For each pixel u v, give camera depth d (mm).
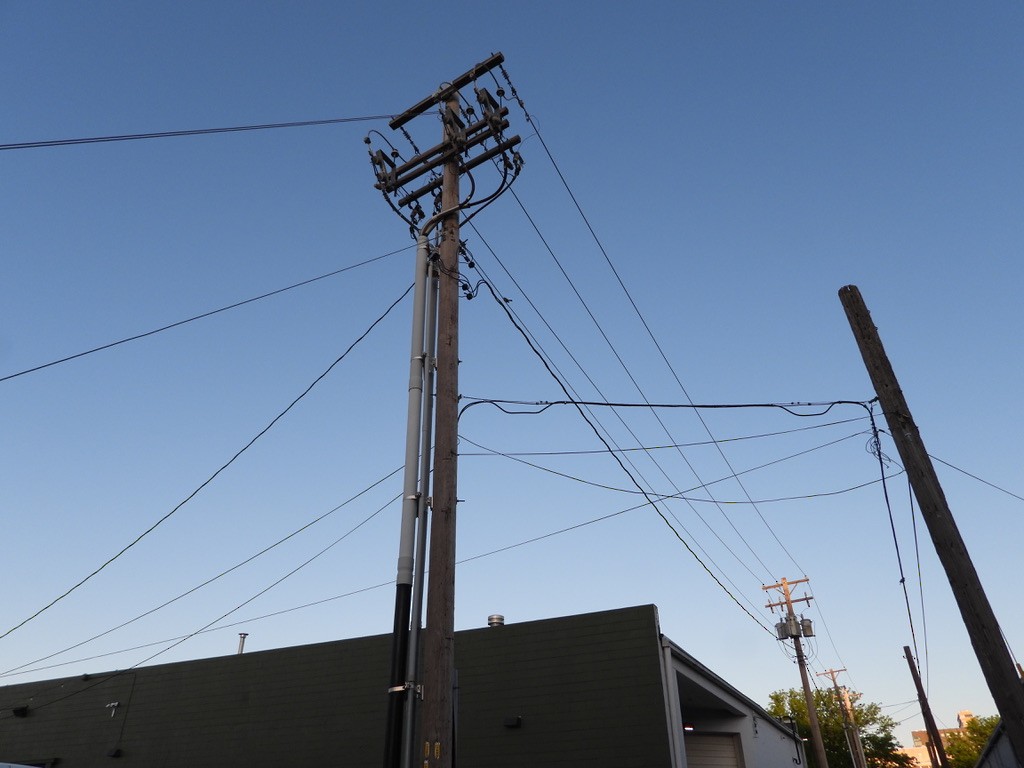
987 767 22703
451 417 8961
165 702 20562
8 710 22875
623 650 15984
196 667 20609
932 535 9148
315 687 18656
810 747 58688
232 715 19375
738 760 23578
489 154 10922
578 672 16172
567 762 15391
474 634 17547
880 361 10375
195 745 19438
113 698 21453
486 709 16578
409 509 8555
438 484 8508
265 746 18500
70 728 21641
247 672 19797
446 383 9148
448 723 7340
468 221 11289
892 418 9961
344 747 17531
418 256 10406
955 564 8812
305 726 18266
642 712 15234
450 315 9758
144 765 19828
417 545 8352
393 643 7840
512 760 15836
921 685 36219
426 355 9680
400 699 7602
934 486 9375
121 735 20641
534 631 16984
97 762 20562
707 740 23859
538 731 15922
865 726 58500
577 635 16531
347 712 17922
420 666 8648
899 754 57719
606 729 15375
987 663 8227
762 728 27141
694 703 22547
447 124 11062
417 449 8992
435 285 10367
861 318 10750
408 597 8094
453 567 8117
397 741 7418
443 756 7148
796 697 62125
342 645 18844
